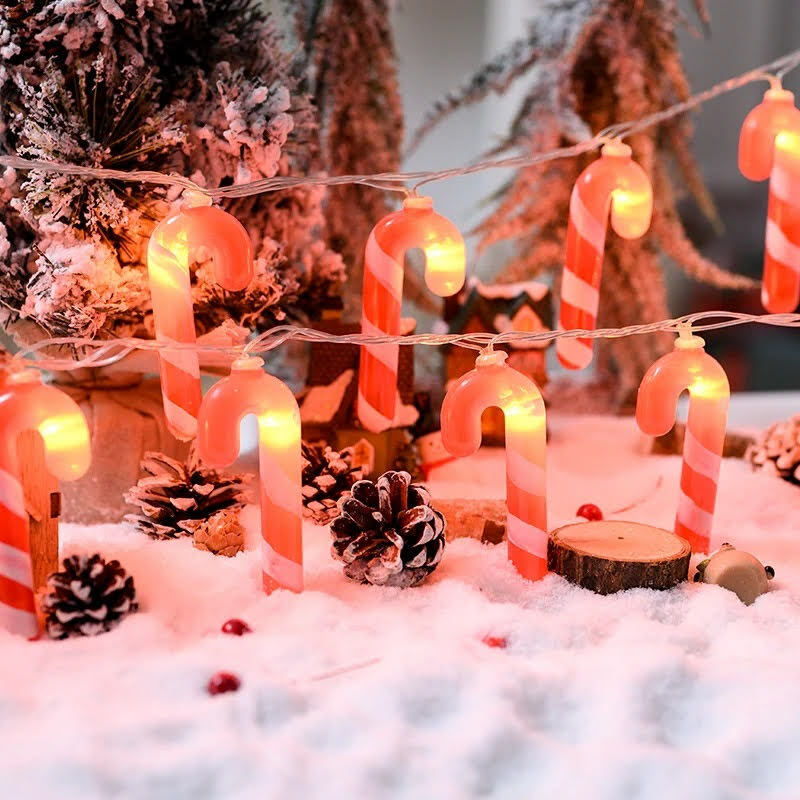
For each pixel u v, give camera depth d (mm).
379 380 653
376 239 644
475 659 588
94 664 585
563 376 899
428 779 546
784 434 754
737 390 1256
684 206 1216
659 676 579
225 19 695
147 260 643
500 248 1041
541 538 638
